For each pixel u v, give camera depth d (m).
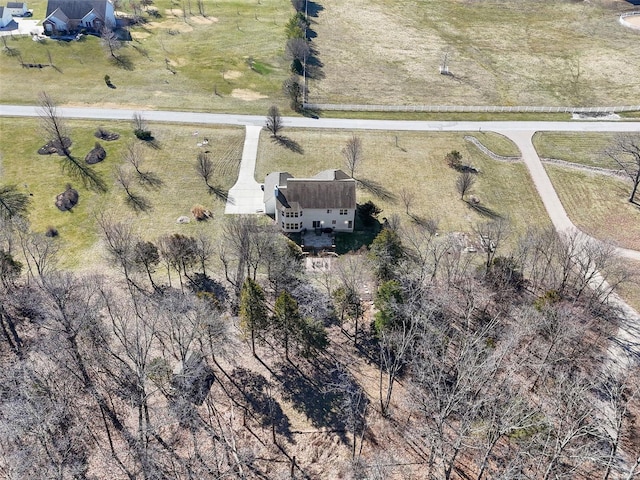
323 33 122.69
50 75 97.38
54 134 78.50
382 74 105.62
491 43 120.94
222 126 85.38
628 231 66.25
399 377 45.53
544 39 123.19
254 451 39.44
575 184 75.25
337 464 38.62
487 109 93.75
